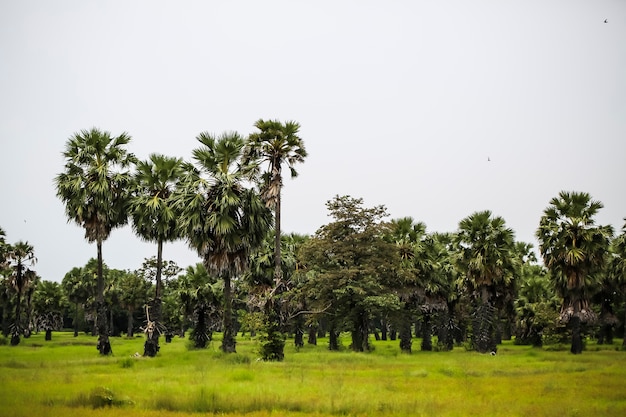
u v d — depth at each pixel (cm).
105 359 3291
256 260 5216
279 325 3559
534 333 5734
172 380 2262
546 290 5988
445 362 3350
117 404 1664
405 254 5053
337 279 4344
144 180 4169
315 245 4516
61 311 8444
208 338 5275
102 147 4062
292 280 4878
